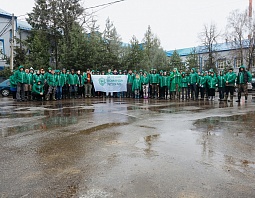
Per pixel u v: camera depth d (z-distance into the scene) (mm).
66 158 4023
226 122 7219
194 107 11203
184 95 17734
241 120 7578
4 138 5359
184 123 7035
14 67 26188
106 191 2881
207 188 2955
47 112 9438
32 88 14758
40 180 3188
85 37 25734
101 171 3469
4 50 29906
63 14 29859
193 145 4762
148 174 3359
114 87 17594
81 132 5898
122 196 2762
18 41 26703
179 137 5387
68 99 15977
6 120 7625
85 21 30406
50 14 29547
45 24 29797
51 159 3982
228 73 15281
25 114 8922
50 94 15375
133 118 7914
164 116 8352
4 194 2820
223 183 3092
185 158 4016
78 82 16734
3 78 26938
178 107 11172
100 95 18266
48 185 3045
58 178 3244
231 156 4125
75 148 4574
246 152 4340
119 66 27828
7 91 21719
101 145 4762
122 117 8125
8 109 10477
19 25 32656
